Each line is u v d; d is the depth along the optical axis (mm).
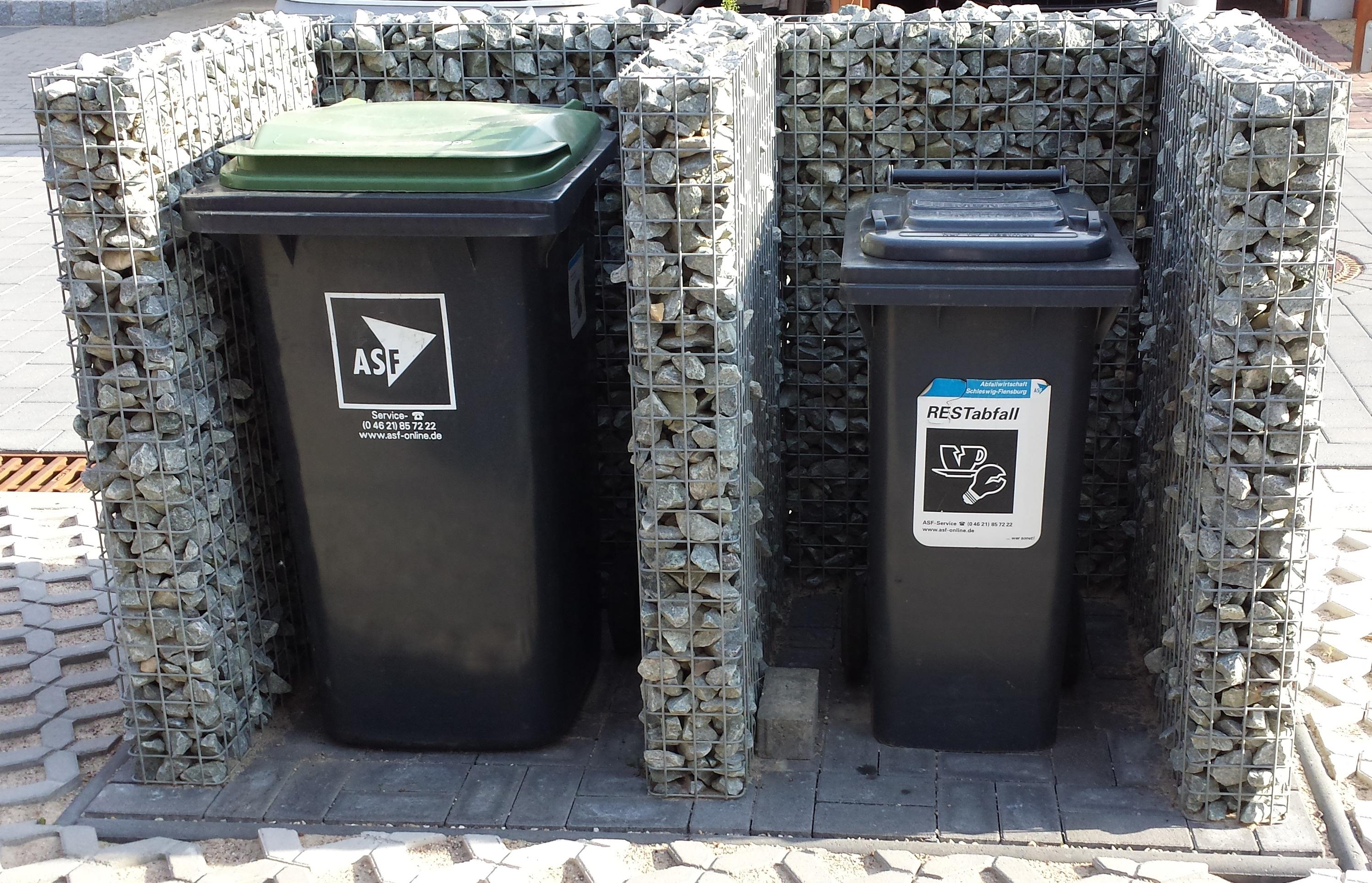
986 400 3602
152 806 3828
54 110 3369
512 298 3564
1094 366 4531
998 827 3627
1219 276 3266
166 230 3562
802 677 4129
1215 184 3285
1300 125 3084
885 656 3922
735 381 3443
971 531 3732
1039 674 3865
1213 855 3500
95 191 3453
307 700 4410
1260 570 3430
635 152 3283
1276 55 3496
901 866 3482
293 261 3564
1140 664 4422
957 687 3914
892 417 3660
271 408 3777
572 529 4066
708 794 3809
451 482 3762
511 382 3650
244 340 4086
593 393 4352
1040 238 3475
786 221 4648
